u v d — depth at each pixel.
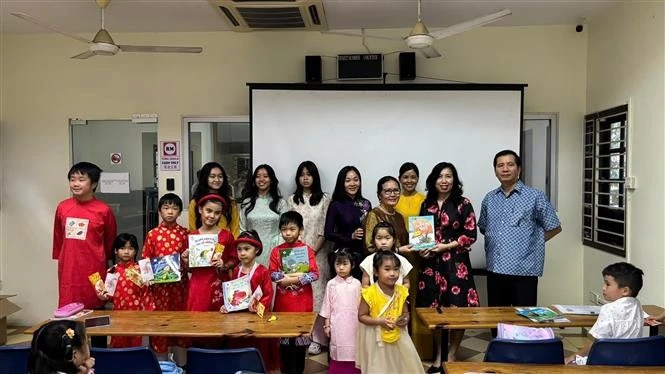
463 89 3.95
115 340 2.76
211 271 2.80
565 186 4.14
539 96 4.12
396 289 2.50
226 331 2.22
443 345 2.66
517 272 3.02
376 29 4.16
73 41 4.32
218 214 2.85
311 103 4.00
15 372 2.02
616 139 3.65
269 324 2.34
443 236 3.14
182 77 4.29
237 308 2.54
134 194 4.41
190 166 4.33
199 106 4.29
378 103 3.99
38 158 4.38
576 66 4.09
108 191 4.41
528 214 3.02
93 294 3.08
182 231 3.06
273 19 3.72
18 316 4.39
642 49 3.19
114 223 3.25
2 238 4.40
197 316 2.49
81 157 4.41
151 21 3.98
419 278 3.22
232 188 4.29
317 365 3.29
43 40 4.32
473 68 4.14
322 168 4.02
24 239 4.39
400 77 4.09
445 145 3.97
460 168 3.97
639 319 2.16
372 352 2.45
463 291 3.09
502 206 3.11
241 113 4.27
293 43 4.21
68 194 4.37
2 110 4.36
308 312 2.61
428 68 4.16
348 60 4.11
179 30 4.23
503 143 3.93
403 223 3.26
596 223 3.91
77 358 1.56
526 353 1.92
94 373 1.95
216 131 4.31
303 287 2.83
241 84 4.26
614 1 3.49
